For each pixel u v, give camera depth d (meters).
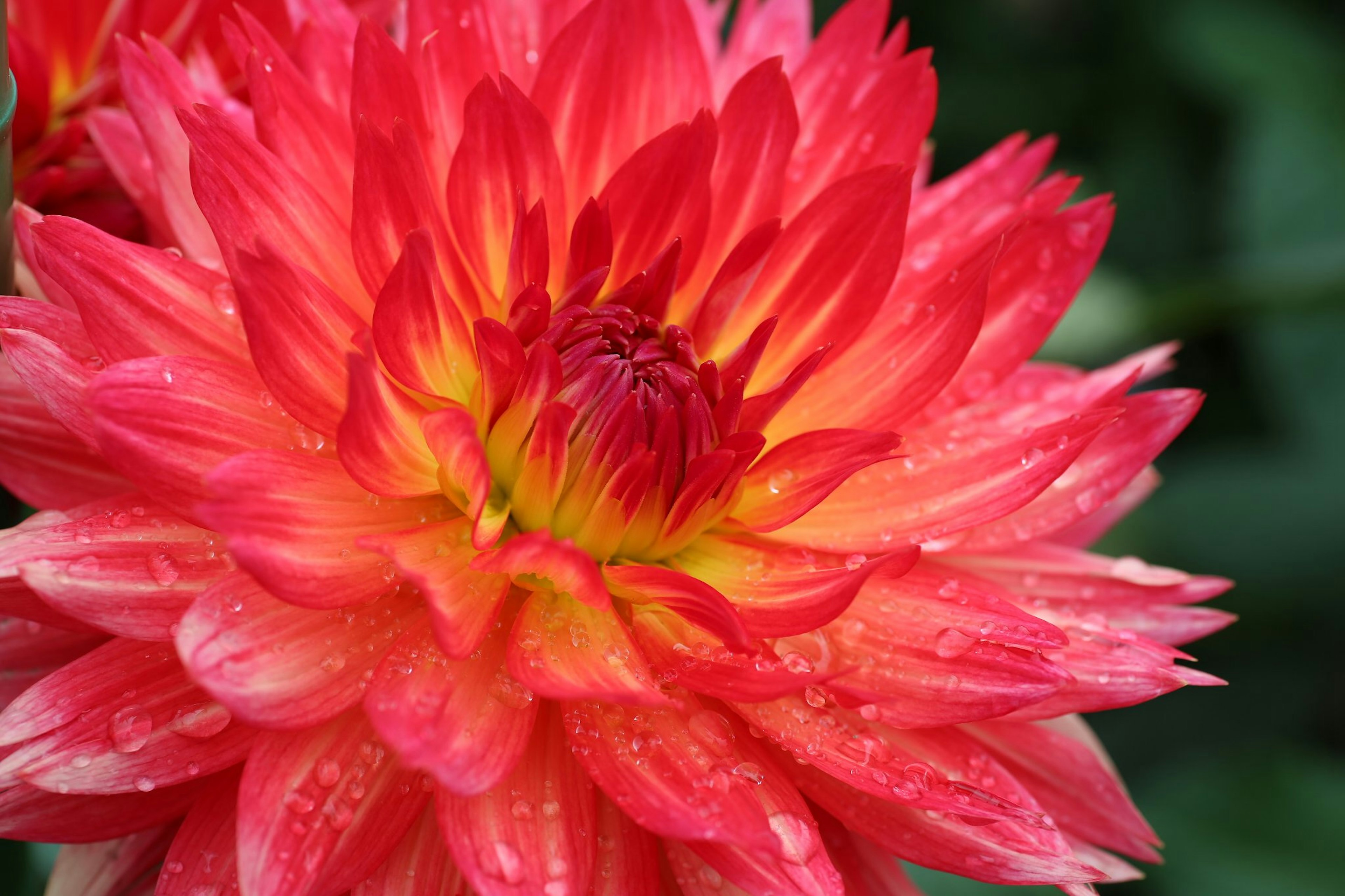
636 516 0.31
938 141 0.59
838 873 0.28
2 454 0.30
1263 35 0.57
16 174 0.35
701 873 0.29
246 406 0.29
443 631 0.26
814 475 0.31
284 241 0.29
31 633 0.31
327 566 0.28
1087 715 0.53
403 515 0.30
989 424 0.33
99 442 0.27
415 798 0.28
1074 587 0.33
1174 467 0.54
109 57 0.36
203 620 0.27
